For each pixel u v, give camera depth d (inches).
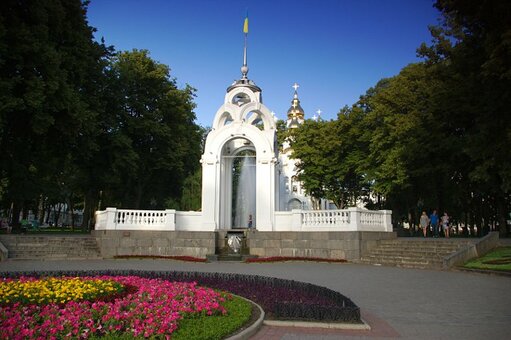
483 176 845.8
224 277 472.1
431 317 339.0
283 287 425.7
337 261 807.1
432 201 1381.6
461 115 986.7
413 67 1241.4
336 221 856.3
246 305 339.6
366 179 1386.6
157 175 1451.8
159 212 882.1
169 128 1320.1
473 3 759.7
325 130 1546.5
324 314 311.6
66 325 250.2
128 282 390.0
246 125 976.3
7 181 1320.1
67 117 864.9
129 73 1219.9
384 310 366.0
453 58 943.7
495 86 783.7
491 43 711.7
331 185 1638.8
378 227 891.4
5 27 756.6
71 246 845.8
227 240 887.1
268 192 945.5
